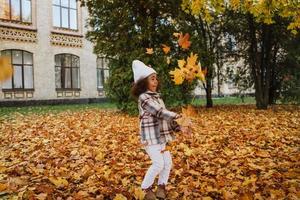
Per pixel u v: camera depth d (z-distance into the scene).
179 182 4.81
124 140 8.23
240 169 5.23
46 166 5.82
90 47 28.95
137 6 14.48
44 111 18.42
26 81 24.88
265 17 9.33
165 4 14.78
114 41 14.95
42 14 25.73
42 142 8.30
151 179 3.86
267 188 4.30
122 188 4.56
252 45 16.80
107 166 5.64
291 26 8.77
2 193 4.43
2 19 23.38
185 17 15.39
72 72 27.88
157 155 3.81
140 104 3.81
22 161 6.35
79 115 15.43
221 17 18.11
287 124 10.77
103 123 11.85
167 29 14.93
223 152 6.68
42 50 25.69
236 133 9.07
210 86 19.11
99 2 14.73
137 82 3.88
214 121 11.88
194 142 7.78
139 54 14.09
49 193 4.34
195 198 4.13
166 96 14.52
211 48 18.70
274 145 7.40
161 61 14.09
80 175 5.19
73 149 7.29
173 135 3.86
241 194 4.11
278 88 19.81
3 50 23.48
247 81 20.81
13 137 9.33
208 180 4.77
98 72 29.86
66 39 27.23
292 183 4.45
